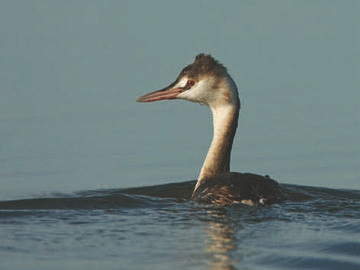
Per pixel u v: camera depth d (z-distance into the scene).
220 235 11.02
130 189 15.46
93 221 12.02
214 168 14.73
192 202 13.35
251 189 12.84
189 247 10.55
